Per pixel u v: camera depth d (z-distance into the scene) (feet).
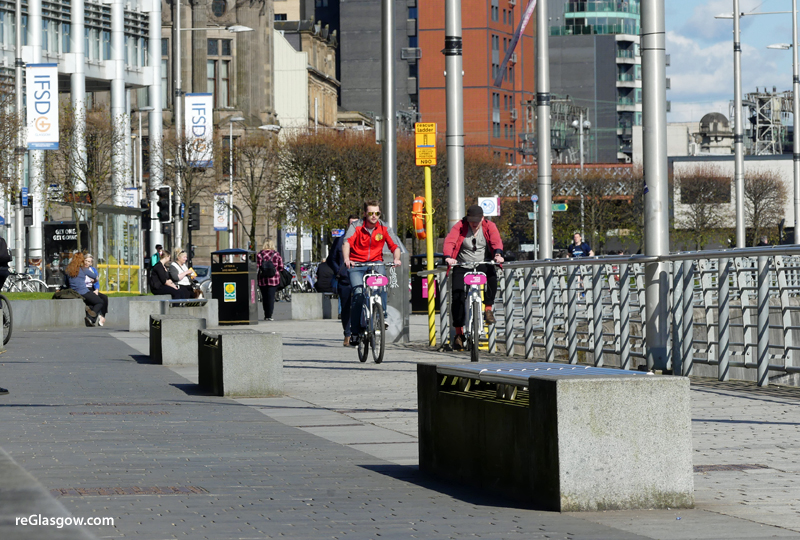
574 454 37.22
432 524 35.60
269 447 54.65
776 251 77.51
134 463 49.11
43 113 271.08
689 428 38.32
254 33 593.83
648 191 91.40
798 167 387.96
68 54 426.10
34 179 337.11
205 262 568.41
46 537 13.38
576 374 39.06
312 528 34.99
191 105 354.33
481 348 124.26
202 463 49.19
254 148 499.10
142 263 291.58
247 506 38.81
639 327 107.55
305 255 579.07
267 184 496.23
